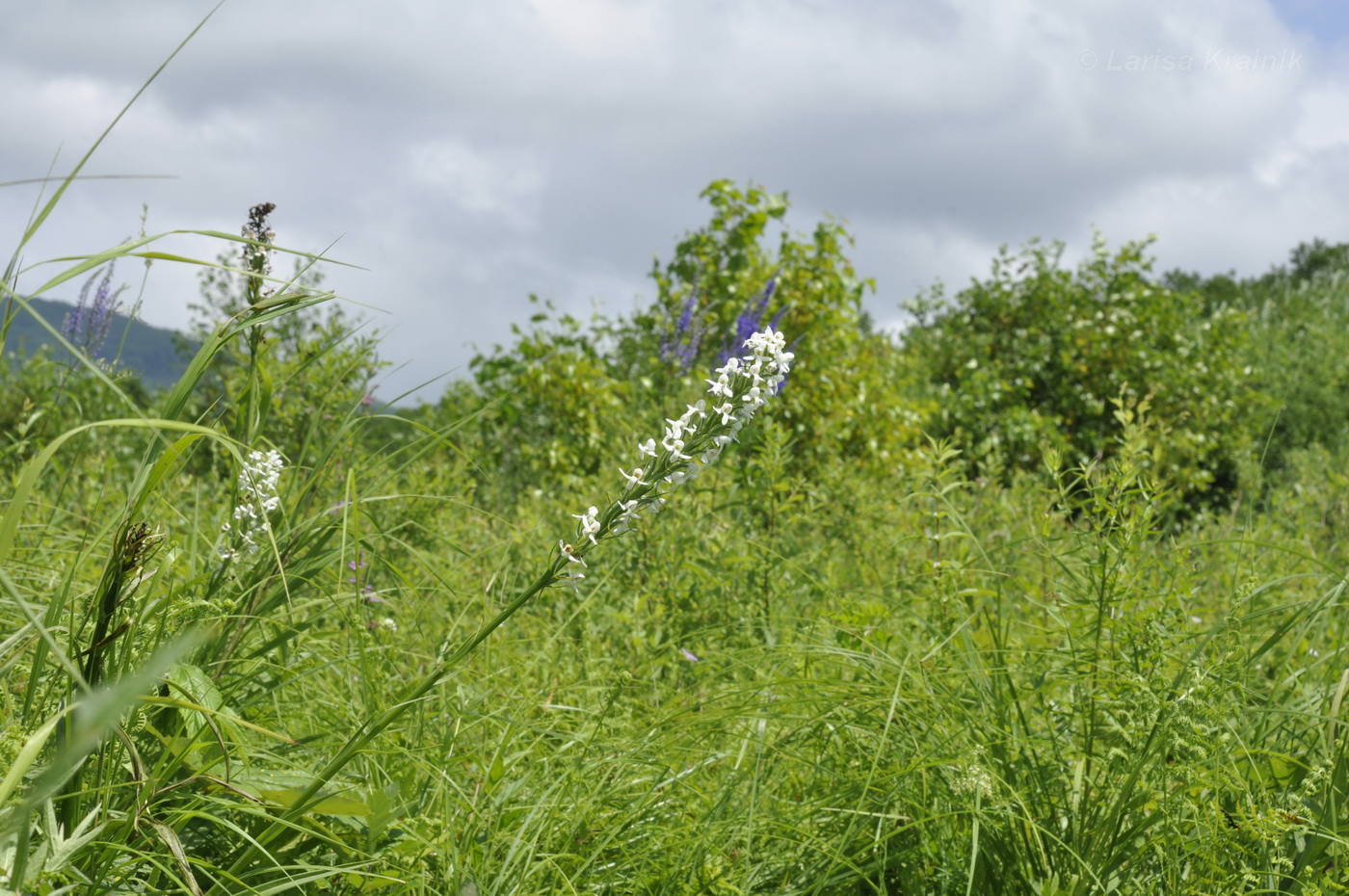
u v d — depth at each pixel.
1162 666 2.24
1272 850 2.05
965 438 11.09
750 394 1.53
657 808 2.40
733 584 3.95
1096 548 2.57
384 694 2.43
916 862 2.34
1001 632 3.10
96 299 3.25
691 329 7.53
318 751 2.27
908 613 3.16
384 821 1.80
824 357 8.51
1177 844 2.08
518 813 2.24
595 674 2.93
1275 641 2.50
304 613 2.66
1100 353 12.48
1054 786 2.44
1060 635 2.98
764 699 2.79
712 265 9.06
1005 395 12.61
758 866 2.29
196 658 1.96
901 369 12.64
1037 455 11.30
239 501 2.13
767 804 2.46
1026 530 4.63
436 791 2.20
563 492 6.91
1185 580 2.44
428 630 3.21
